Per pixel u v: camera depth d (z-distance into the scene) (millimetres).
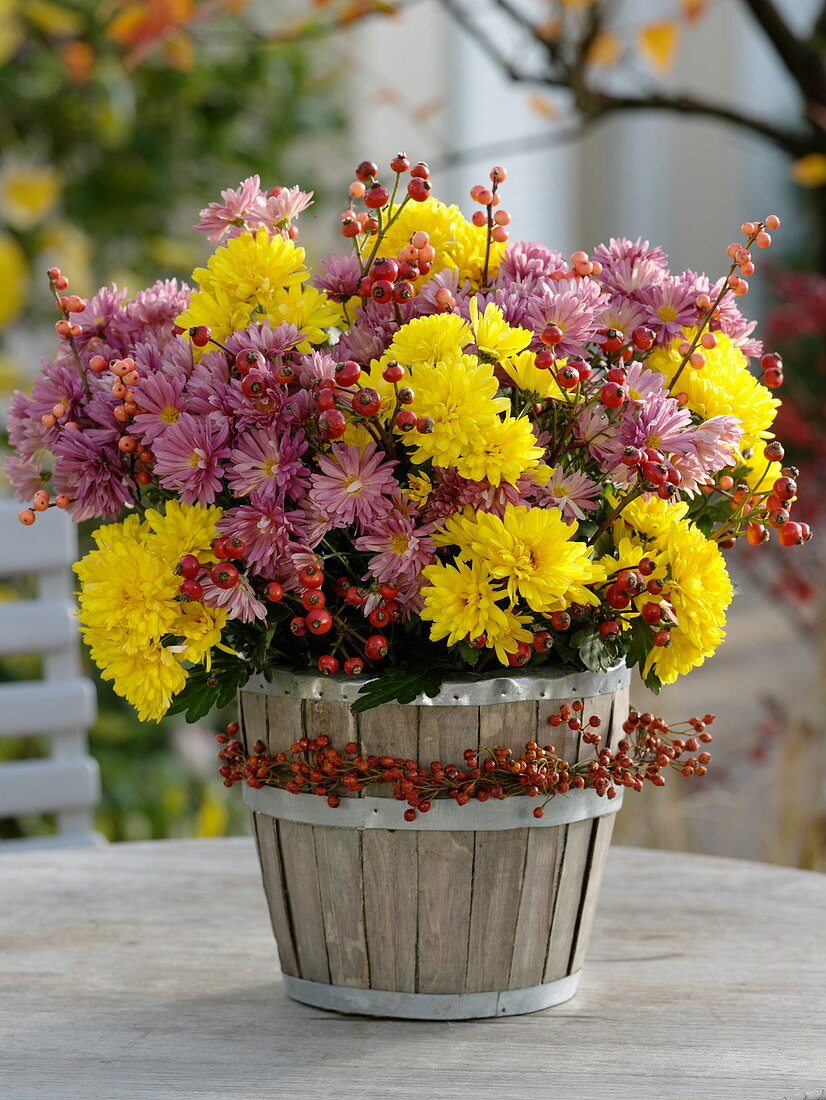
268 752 1668
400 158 1609
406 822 1626
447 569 1558
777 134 2693
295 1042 1638
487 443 1541
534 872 1647
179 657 1582
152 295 1691
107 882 1928
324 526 1563
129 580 1573
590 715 1648
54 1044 1638
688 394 1642
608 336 1615
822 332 3086
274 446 1556
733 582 1623
